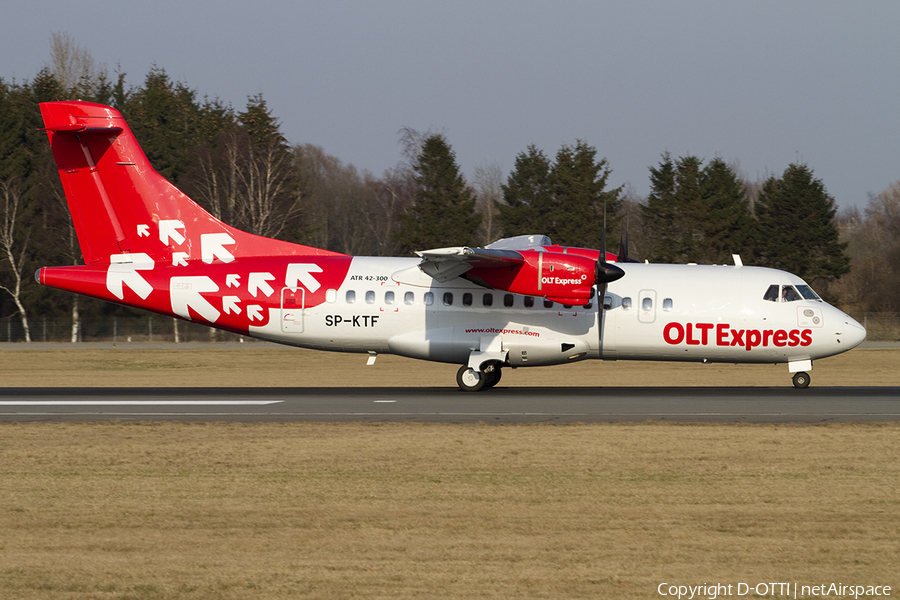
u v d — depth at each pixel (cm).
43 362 12800
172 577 2816
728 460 4450
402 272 7425
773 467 4300
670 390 7431
